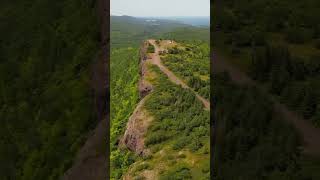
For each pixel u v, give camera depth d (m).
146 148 43.94
